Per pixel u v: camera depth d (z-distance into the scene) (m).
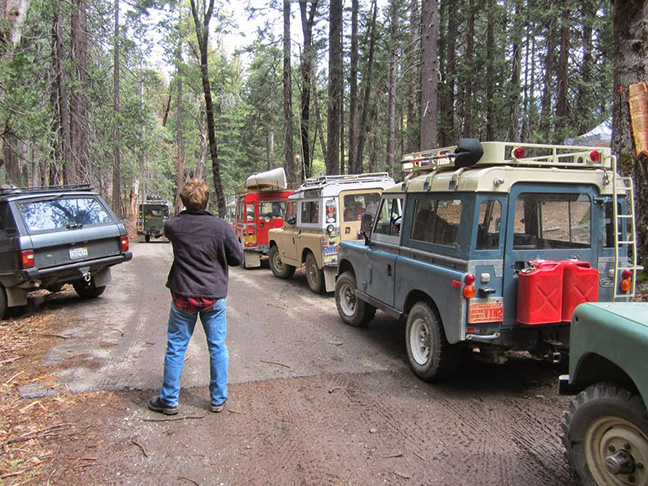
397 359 5.28
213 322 3.85
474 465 3.14
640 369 2.26
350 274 6.75
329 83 18.22
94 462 3.14
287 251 10.40
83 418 3.75
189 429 3.62
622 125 6.31
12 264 6.75
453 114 20.55
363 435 3.55
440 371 4.38
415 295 4.90
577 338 2.77
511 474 3.03
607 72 16.75
